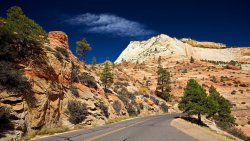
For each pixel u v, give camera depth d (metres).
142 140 14.00
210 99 39.16
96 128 22.41
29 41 20.81
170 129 21.16
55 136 16.27
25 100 17.41
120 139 14.27
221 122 46.75
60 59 26.17
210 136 17.45
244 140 36.22
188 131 20.02
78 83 29.97
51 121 20.28
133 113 46.12
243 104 80.94
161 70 86.75
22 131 15.69
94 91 33.50
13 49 19.08
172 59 189.00
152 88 97.25
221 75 122.25
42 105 18.98
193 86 38.94
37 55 21.89
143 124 26.73
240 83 107.81
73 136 16.03
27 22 20.39
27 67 19.61
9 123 14.89
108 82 56.41
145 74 126.50
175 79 115.94
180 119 36.28
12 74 16.72
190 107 38.09
